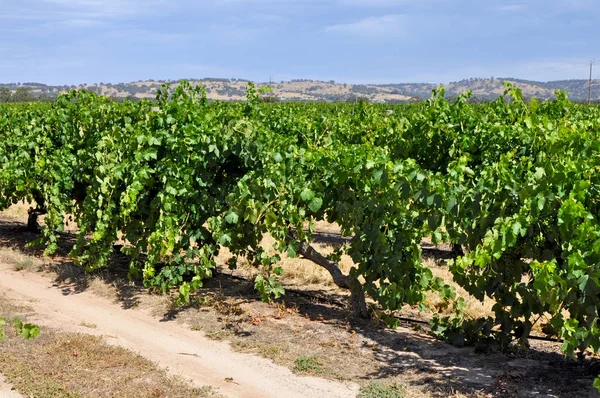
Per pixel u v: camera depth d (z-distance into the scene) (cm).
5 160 1131
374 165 673
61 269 962
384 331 721
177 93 961
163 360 623
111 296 845
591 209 549
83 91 1089
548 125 684
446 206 629
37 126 1098
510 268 616
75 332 676
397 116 1256
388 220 685
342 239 1267
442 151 945
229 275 951
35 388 524
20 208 1466
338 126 1159
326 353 645
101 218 880
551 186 538
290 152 766
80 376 557
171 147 834
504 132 860
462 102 990
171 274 823
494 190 600
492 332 654
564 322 497
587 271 491
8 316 724
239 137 789
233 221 750
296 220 736
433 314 729
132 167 845
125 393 527
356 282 757
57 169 991
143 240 869
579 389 555
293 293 872
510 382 571
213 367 609
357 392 555
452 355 648
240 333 703
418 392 552
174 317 761
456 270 635
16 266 980
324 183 748
